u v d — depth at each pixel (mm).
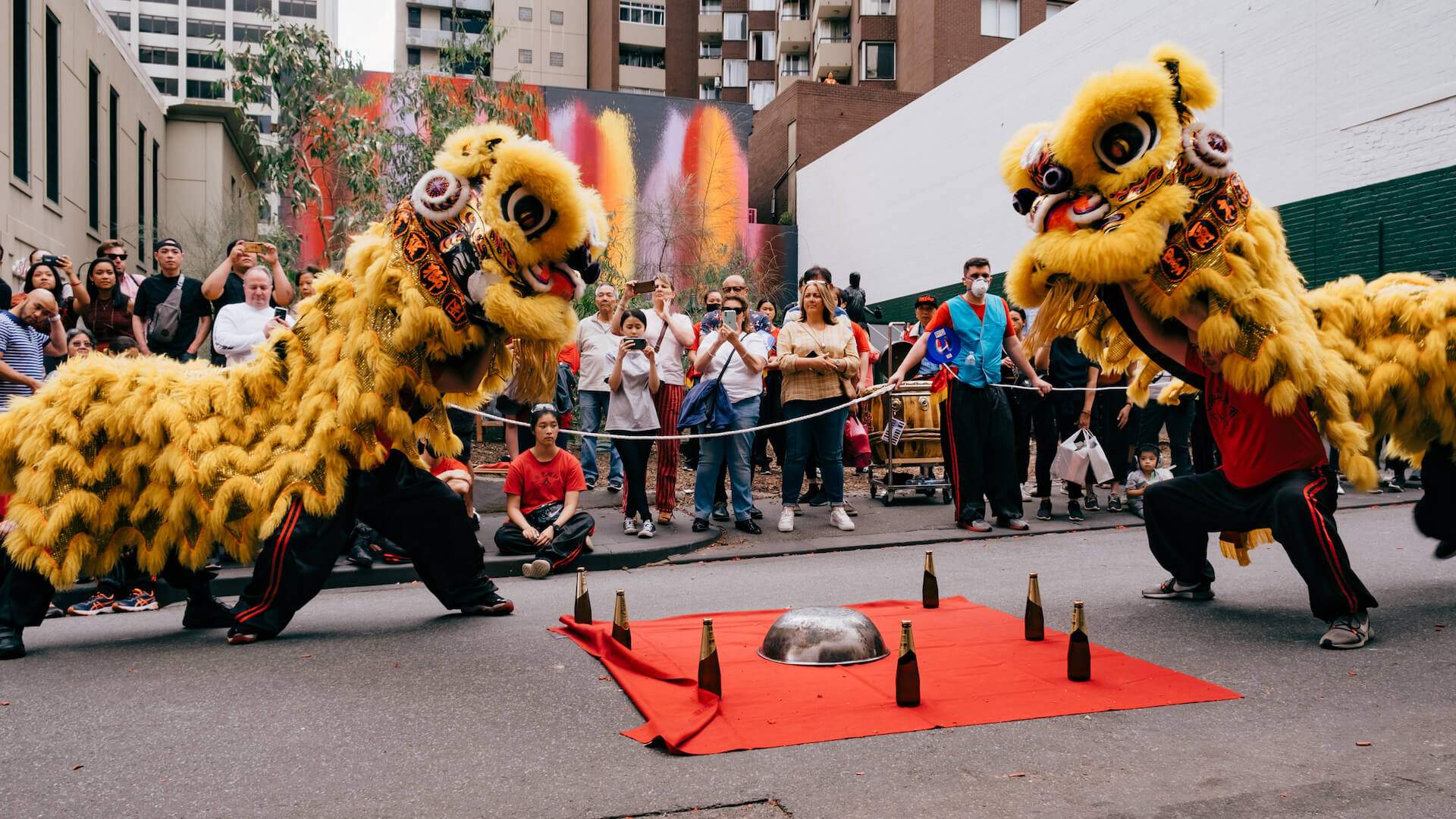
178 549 5457
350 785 3475
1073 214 5133
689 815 3203
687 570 8141
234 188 28172
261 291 7957
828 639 4875
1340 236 14070
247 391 5555
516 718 4148
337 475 5398
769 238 31328
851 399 9477
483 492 10914
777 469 13281
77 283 9305
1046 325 5602
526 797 3355
